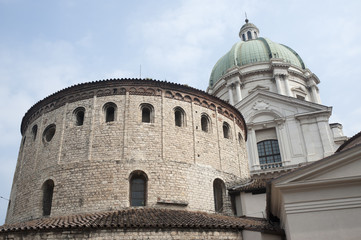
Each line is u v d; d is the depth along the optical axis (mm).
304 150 48781
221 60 74938
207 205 28797
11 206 32750
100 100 30641
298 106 52312
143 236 20688
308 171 20188
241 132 37812
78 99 31297
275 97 53844
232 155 33750
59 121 31156
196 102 32875
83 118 31141
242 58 69500
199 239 21859
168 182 27797
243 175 34469
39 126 32750
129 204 26531
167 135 29672
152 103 30734
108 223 20766
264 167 49938
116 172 27297
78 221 21781
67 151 29109
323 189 19984
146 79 31250
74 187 27281
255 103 54875
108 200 26312
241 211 30250
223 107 35375
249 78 65812
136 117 29781
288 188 20234
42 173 29391
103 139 28734
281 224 24203
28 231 21016
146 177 27625
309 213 19469
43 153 30641
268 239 22812
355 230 18672
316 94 66562
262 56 68438
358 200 19328
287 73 64500
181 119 31469
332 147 47656
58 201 27156
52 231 20734
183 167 28922
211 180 30094
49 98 33062
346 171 20047
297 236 18969
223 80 68250
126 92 30719
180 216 23781
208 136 32094
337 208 19328
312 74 67688
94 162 27844
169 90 31828
